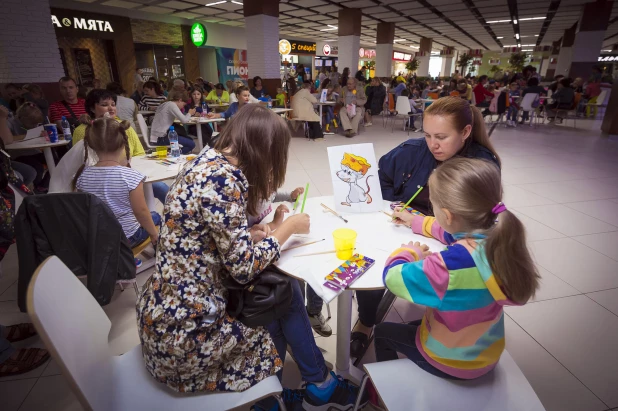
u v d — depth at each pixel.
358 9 10.65
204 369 0.98
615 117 7.07
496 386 0.98
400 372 1.02
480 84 8.62
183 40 12.23
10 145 3.46
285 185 4.21
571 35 14.55
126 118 4.93
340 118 7.41
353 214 1.53
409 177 1.63
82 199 1.56
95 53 9.90
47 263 0.86
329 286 1.00
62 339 0.77
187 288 0.93
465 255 0.84
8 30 5.52
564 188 4.01
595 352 1.71
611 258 2.54
